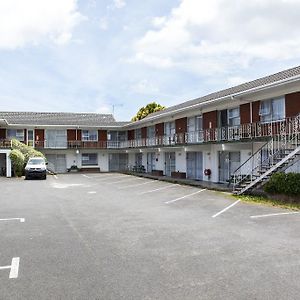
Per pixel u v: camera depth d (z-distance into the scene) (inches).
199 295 195.5
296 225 374.0
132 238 325.4
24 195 660.7
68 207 514.0
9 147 1154.0
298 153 558.9
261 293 197.6
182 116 1054.4
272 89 648.4
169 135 1149.1
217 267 242.1
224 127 832.3
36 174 1062.4
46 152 1485.0
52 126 1460.4
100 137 1572.3
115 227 374.3
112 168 1582.2
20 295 197.0
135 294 197.5
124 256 269.4
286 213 443.8
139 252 279.9
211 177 893.2
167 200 582.2
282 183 526.3
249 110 762.2
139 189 762.2
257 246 294.0
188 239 320.2
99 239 322.7
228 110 842.8
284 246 293.0
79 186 841.5
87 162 1545.3
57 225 386.0
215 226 374.6
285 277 221.8
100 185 866.8
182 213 457.1
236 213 450.6
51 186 840.9
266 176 589.9
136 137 1494.8
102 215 446.6
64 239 322.7
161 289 204.4
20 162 1157.1
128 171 1465.3
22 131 1460.4
